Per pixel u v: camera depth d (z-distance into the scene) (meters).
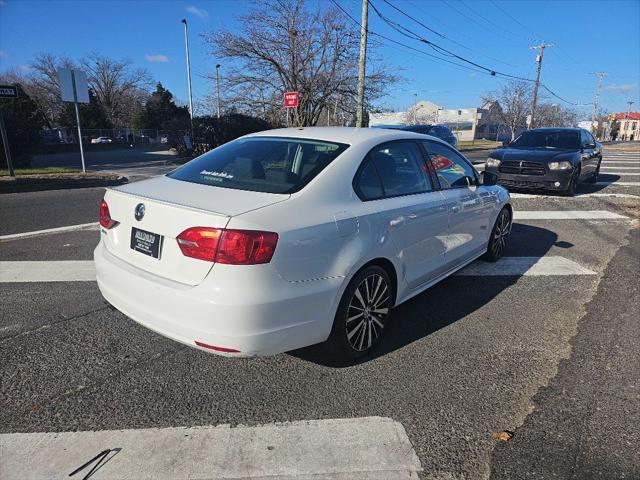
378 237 3.13
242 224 2.45
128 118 66.19
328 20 22.62
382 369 3.14
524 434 2.50
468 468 2.26
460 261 4.58
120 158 25.39
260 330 2.52
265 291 2.50
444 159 4.33
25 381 2.92
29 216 7.86
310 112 24.69
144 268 2.80
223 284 2.45
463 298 4.44
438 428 2.54
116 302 2.94
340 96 24.05
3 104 15.37
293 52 22.95
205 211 2.52
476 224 4.74
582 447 2.41
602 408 2.73
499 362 3.25
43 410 2.64
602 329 3.79
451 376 3.07
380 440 2.44
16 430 2.46
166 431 2.48
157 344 3.42
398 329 3.75
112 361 3.18
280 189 2.85
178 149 23.08
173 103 69.88
